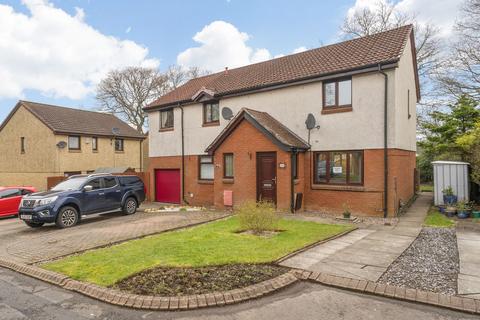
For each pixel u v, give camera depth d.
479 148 11.65
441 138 18.19
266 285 5.17
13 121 26.64
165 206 17.17
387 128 11.43
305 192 13.28
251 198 13.43
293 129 13.81
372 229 9.54
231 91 15.64
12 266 6.93
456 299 4.53
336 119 12.57
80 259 6.94
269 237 8.33
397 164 11.77
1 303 5.06
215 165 14.69
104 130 27.97
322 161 13.05
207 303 4.70
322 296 4.92
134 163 30.81
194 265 6.14
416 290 4.82
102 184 13.34
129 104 39.69
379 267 5.95
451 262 6.23
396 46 12.22
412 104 15.70
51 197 11.41
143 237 9.21
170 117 19.19
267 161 13.17
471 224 9.86
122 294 5.00
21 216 11.53
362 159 12.02
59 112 27.03
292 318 4.25
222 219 11.78
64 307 4.84
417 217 11.35
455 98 21.17
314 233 8.76
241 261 6.27
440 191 13.16
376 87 11.64
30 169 25.36
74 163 25.22
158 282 5.45
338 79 12.60
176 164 18.67
